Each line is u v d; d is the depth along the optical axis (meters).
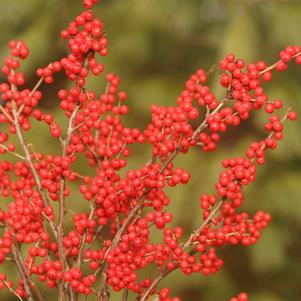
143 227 1.28
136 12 2.97
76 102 1.29
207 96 1.27
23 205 1.28
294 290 3.34
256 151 1.27
